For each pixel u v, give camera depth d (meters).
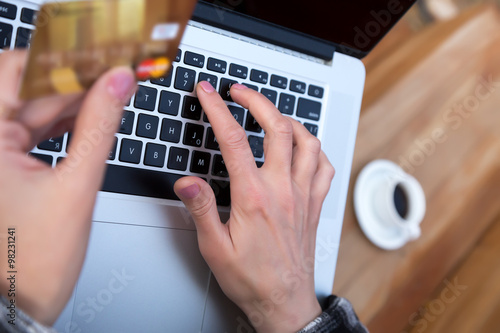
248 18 0.53
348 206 0.72
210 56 0.51
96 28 0.33
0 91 0.35
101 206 0.48
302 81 0.56
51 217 0.34
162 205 0.50
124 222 0.49
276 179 0.51
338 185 0.59
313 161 0.54
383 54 0.77
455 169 0.80
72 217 0.35
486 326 0.76
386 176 0.70
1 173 0.34
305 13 0.54
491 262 0.79
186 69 0.50
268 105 0.51
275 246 0.50
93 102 0.33
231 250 0.48
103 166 0.36
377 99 0.76
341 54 0.59
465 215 0.80
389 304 0.74
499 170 0.83
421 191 0.72
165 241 0.51
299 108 0.56
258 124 0.54
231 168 0.49
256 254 0.49
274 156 0.51
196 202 0.45
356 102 0.60
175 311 0.51
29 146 0.37
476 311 0.77
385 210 0.69
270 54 0.54
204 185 0.46
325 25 0.55
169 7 0.33
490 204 0.82
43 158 0.45
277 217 0.50
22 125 0.36
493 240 0.80
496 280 0.78
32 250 0.34
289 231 0.51
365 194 0.71
